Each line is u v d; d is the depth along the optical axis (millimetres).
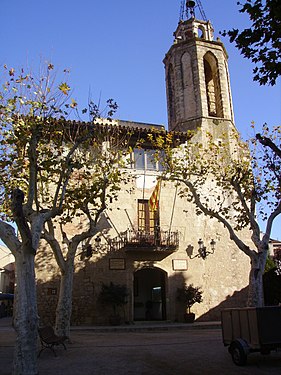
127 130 23125
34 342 8617
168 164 19828
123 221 23438
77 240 14898
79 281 21859
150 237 23062
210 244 24797
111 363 10094
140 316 26141
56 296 21203
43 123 12281
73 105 12992
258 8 6355
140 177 24562
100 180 15461
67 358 11023
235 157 26438
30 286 8906
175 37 33906
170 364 9820
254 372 8734
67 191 14602
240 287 24594
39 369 9438
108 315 21812
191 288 22984
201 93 28531
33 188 10477
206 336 16250
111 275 22406
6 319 35625
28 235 8938
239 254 25219
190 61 29922
